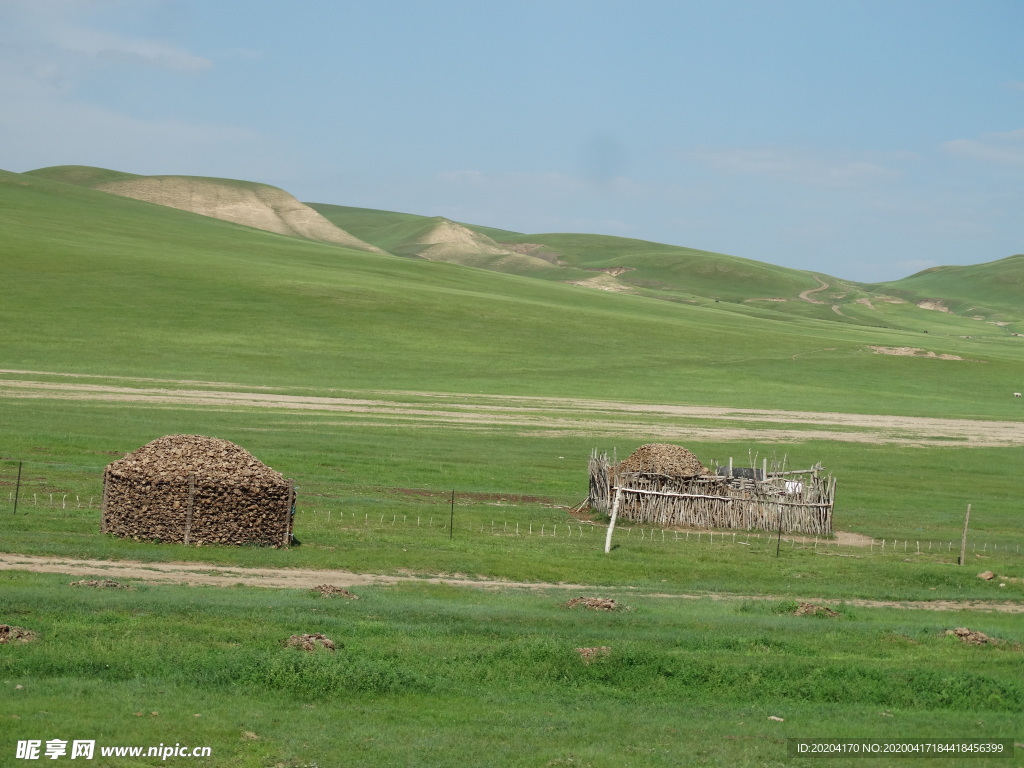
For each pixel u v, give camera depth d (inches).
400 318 4547.2
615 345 4554.6
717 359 4451.3
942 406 3747.5
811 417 3120.1
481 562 1044.5
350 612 764.0
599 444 2251.5
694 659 684.1
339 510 1282.0
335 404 2642.7
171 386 2751.0
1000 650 798.5
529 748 508.1
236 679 581.3
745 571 1114.7
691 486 1428.4
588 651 675.4
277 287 4886.8
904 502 1782.7
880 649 771.4
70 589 757.3
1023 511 1760.6
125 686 553.0
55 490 1264.8
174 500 1017.5
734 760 512.4
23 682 542.6
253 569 942.4
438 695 593.6
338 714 543.2
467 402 2903.5
